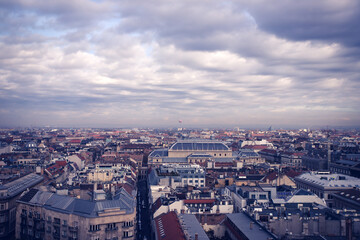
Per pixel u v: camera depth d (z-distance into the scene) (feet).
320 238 569.64
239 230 654.53
